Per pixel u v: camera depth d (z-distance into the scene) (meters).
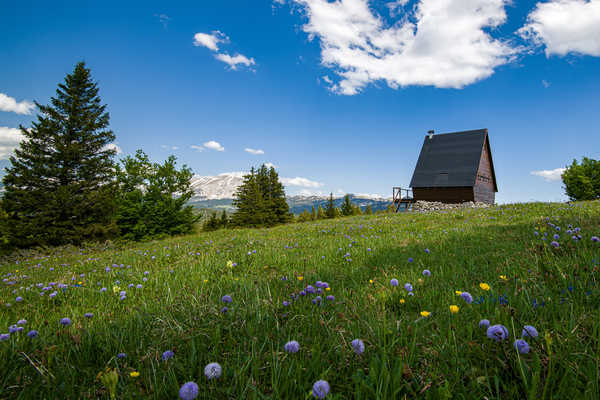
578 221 6.82
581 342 1.58
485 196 37.03
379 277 4.13
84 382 1.62
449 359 1.57
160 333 2.31
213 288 3.87
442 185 34.47
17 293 5.08
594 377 1.24
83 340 2.12
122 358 1.86
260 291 3.41
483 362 1.50
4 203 22.36
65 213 23.59
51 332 2.54
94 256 11.28
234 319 2.42
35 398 1.46
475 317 2.12
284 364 1.59
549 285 2.57
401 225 12.59
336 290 3.55
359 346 1.55
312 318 2.33
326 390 1.18
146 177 38.47
